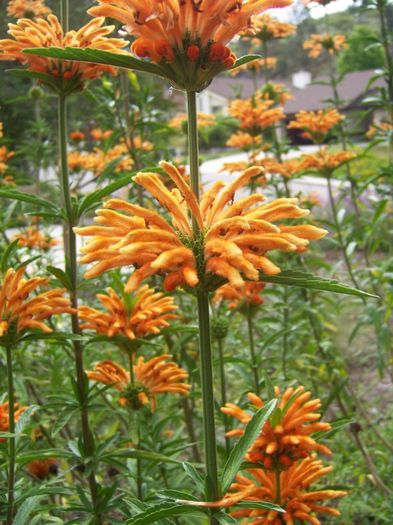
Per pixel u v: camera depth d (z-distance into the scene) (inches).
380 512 21.4
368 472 25.3
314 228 10.4
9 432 13.5
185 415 23.7
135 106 27.0
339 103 34.0
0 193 14.3
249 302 20.8
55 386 22.7
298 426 13.2
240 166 30.6
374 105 28.5
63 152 15.1
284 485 13.8
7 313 13.4
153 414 19.0
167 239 9.9
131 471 17.2
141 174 10.6
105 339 15.5
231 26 10.1
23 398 19.0
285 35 35.9
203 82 10.5
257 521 13.8
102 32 14.9
